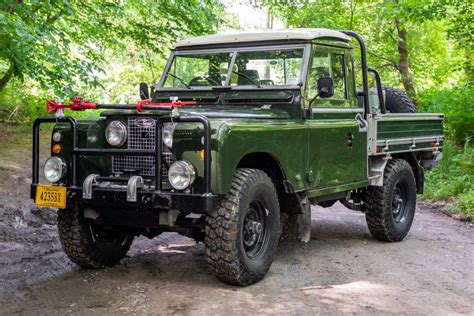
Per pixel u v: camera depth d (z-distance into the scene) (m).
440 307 4.62
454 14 13.09
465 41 13.11
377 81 7.33
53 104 5.02
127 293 4.76
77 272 5.41
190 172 4.53
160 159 4.63
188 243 6.64
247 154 5.04
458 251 6.70
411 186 7.41
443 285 5.27
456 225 8.39
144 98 6.50
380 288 5.07
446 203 9.92
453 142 12.58
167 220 4.79
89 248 5.39
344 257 6.18
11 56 8.80
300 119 5.67
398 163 7.19
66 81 9.28
